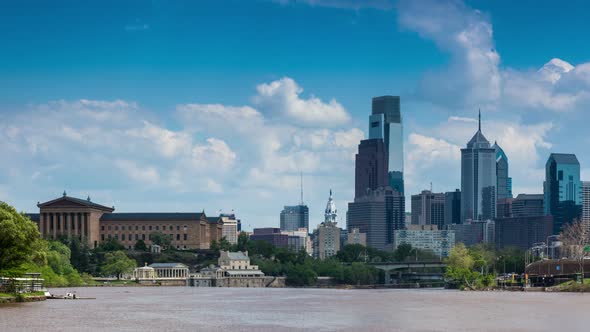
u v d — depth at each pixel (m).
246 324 161.62
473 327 155.88
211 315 185.88
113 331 145.00
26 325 151.12
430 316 184.12
